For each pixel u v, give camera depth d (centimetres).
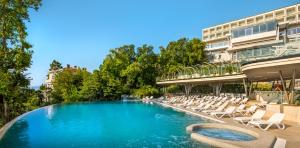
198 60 6234
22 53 2408
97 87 4731
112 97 4922
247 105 2419
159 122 1898
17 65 2436
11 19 2330
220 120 1705
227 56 6000
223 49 6256
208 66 3488
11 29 2362
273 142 1046
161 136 1386
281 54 1705
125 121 2006
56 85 4969
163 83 4903
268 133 1199
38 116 2250
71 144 1248
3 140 1238
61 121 2022
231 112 1844
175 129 1579
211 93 4278
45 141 1309
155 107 3180
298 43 1546
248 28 4997
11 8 2325
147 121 1975
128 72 5428
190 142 1202
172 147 1145
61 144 1246
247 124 1454
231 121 1647
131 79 5491
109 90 4788
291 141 1071
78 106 3434
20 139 1354
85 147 1190
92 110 2908
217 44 6450
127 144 1234
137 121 1989
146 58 5753
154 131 1543
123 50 6091
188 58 6294
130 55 6153
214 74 3306
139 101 4350
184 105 2859
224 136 1300
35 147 1186
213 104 2533
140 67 5572
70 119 2141
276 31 4597
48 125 1816
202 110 2327
